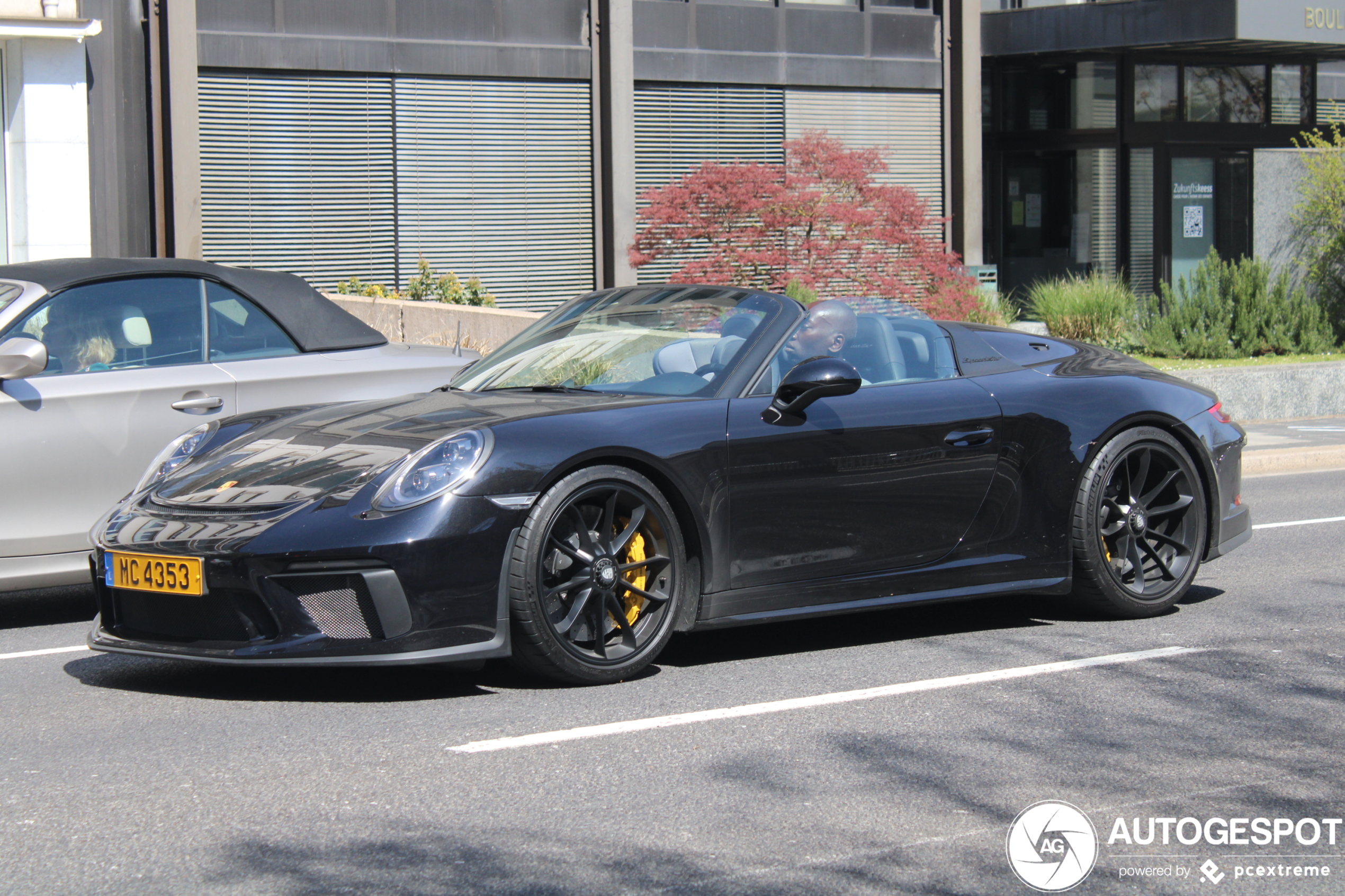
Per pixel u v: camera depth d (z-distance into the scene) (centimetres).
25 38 1391
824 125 1955
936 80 2028
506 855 329
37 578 579
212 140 1595
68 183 1426
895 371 556
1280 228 2188
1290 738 425
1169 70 2109
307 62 1633
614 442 473
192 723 442
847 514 520
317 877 317
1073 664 515
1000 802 368
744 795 371
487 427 468
